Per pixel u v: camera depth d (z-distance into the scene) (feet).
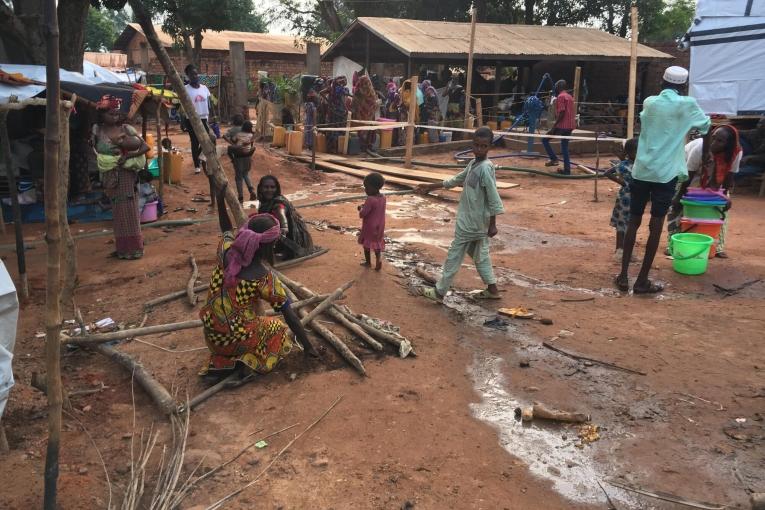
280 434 12.04
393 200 36.52
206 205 34.27
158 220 30.42
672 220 24.12
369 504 10.02
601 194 39.65
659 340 16.43
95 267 22.58
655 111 18.81
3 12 31.45
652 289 20.18
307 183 43.06
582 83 85.97
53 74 8.33
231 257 13.38
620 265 23.24
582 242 27.07
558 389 13.98
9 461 11.12
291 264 21.76
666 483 10.70
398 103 61.98
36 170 30.07
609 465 11.23
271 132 65.77
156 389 13.39
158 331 14.96
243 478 10.71
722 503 10.18
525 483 10.69
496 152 59.57
